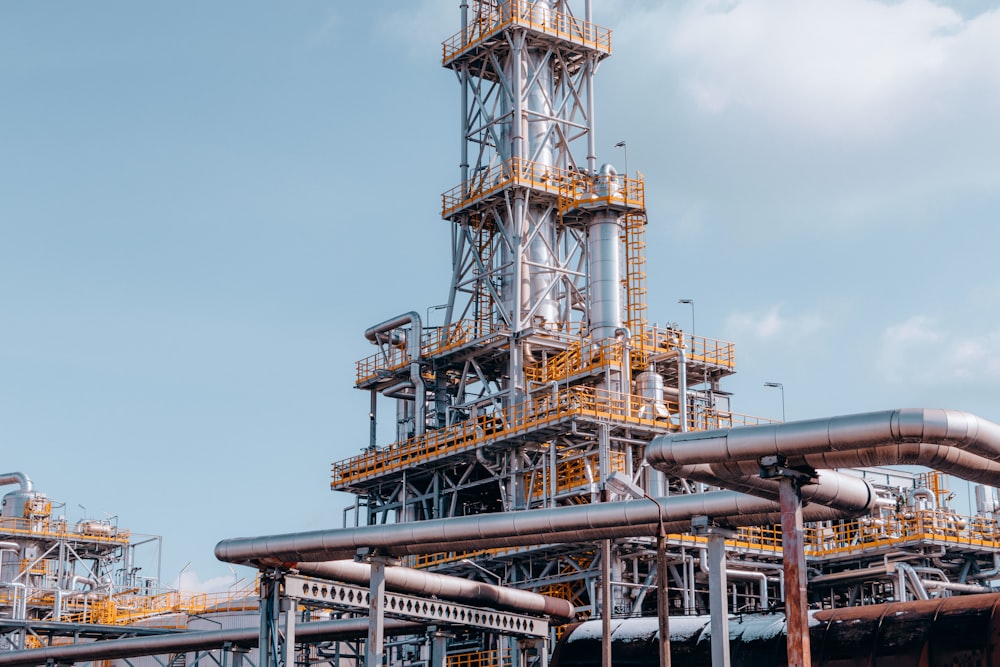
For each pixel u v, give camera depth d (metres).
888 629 58.50
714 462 48.59
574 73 100.50
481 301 96.81
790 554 47.41
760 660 61.31
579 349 88.44
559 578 82.25
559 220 96.88
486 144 98.56
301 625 80.25
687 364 89.38
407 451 94.25
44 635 102.25
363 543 63.19
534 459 90.25
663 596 48.69
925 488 84.31
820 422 46.78
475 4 100.31
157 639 85.50
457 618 68.31
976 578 82.75
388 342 100.88
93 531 120.31
